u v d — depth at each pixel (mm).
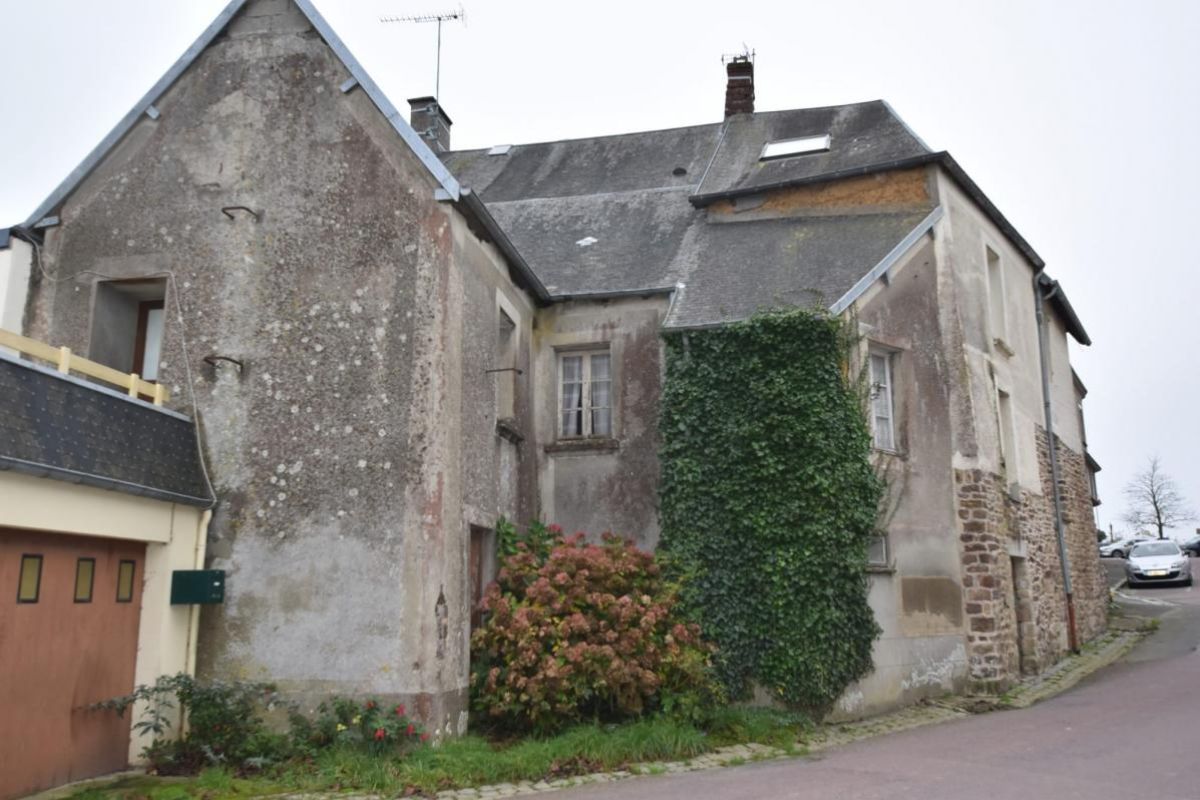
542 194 16875
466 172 18594
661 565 10844
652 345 12375
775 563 10555
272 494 9180
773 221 14328
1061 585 15820
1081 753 8133
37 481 7180
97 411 8102
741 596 10672
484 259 10672
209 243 9852
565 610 9719
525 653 9258
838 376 11047
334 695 8664
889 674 11219
